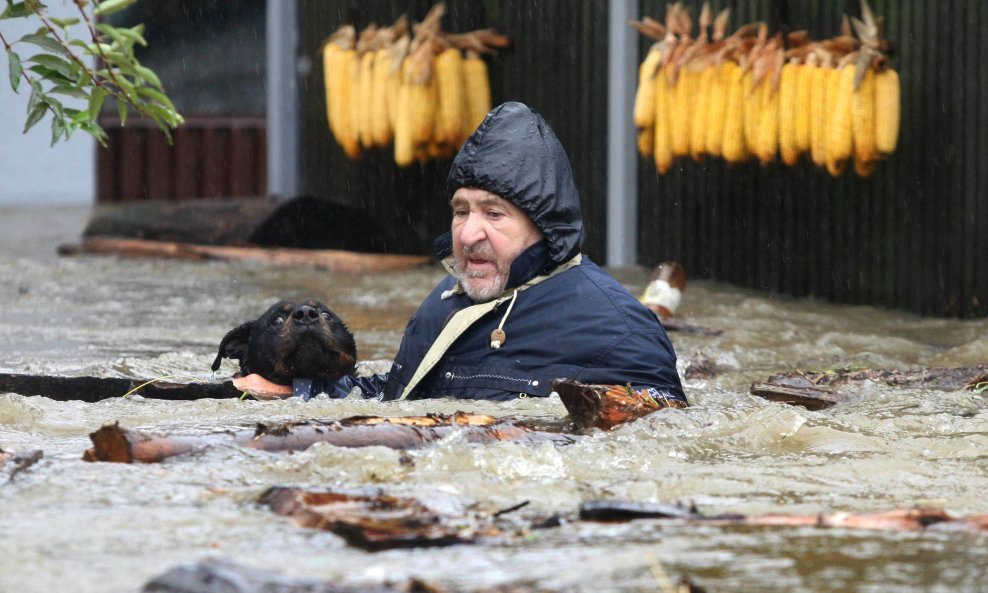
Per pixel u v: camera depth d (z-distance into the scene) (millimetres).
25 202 29141
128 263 17547
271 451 4664
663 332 6703
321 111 19688
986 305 12578
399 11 18594
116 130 28719
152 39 29047
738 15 15055
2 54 28719
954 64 12820
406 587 2863
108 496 3943
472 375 6699
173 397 6848
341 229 18875
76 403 6410
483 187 6723
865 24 13109
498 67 17719
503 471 4508
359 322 11492
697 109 14188
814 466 4652
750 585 2984
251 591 2775
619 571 3092
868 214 13773
